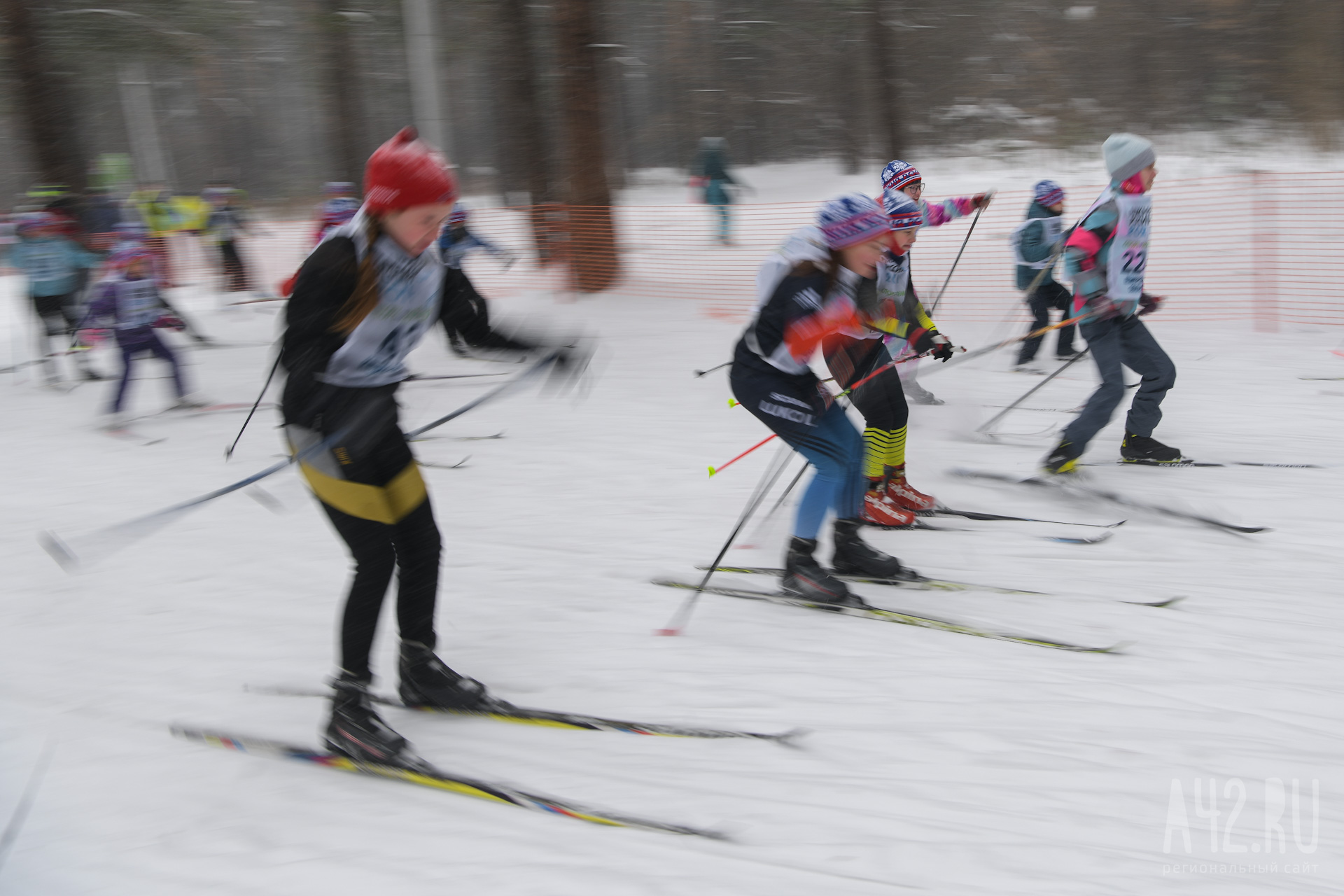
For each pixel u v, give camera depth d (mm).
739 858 1970
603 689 2855
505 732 2607
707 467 5277
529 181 12266
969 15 19688
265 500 4035
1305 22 17641
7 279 15109
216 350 9617
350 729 2430
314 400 2213
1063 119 19234
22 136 12531
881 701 2719
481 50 16125
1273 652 3002
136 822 2201
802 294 3043
